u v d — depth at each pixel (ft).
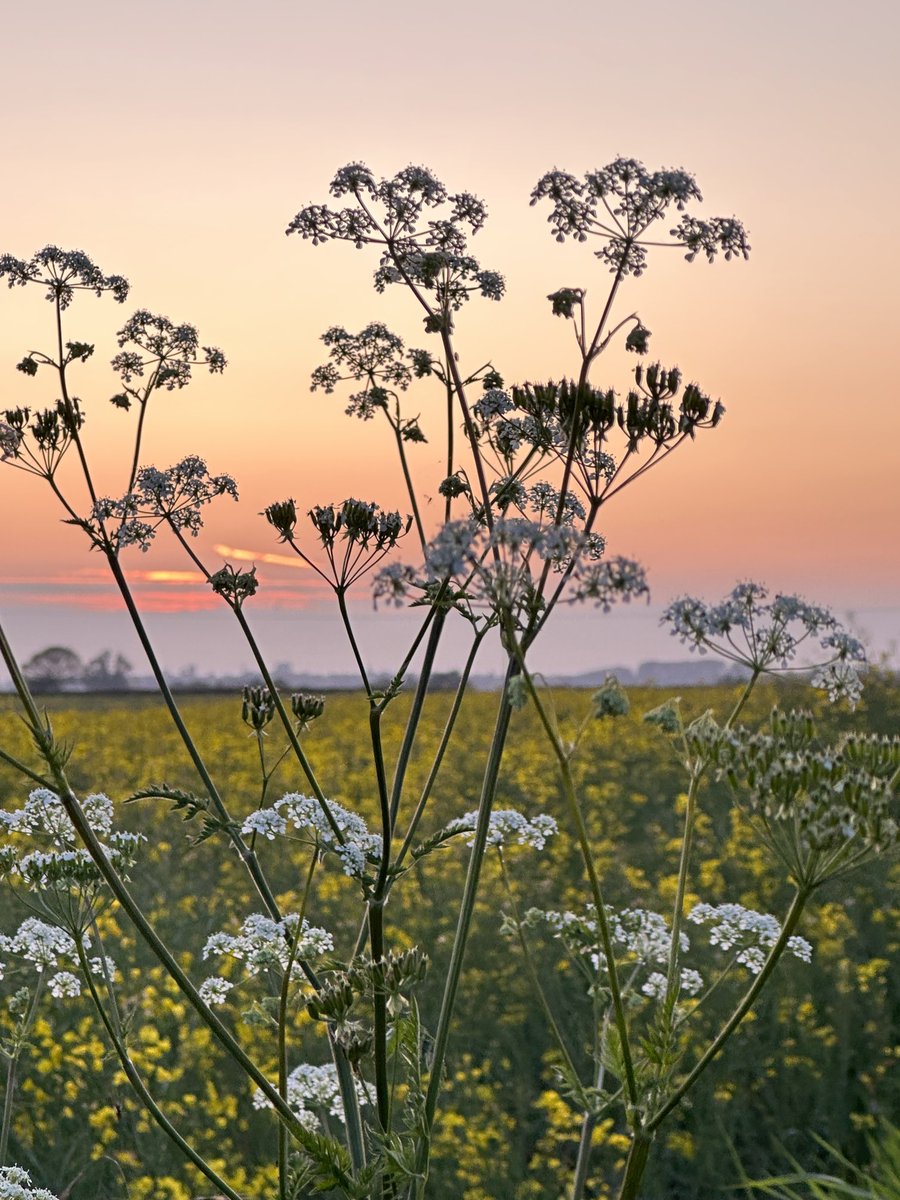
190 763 51.24
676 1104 8.32
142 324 12.37
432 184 10.88
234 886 29.60
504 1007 21.74
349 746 58.49
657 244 9.88
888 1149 13.00
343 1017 9.27
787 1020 20.02
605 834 36.47
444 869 29.71
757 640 9.70
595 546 10.87
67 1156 16.17
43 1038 17.74
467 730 62.44
